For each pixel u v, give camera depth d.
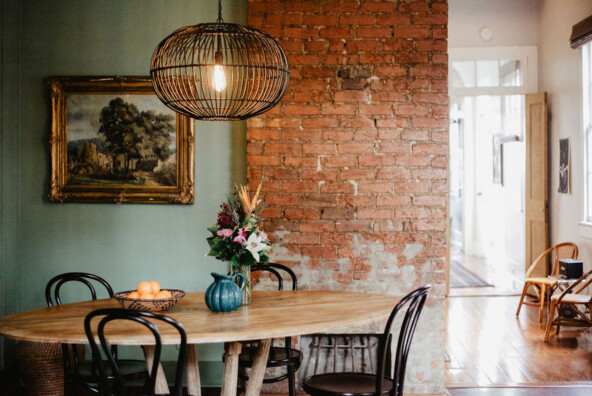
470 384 4.32
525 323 6.13
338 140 4.25
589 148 6.43
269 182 4.26
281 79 3.13
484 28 7.67
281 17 4.22
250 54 4.10
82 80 4.43
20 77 4.48
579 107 6.55
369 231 4.26
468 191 11.38
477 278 8.83
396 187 4.25
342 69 4.23
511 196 8.94
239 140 4.48
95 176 4.48
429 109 4.25
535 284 6.54
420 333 4.24
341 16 4.23
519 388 4.23
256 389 3.04
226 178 4.48
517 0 7.64
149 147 4.46
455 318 6.38
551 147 7.33
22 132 4.50
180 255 4.50
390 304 3.13
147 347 2.90
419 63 4.25
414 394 4.21
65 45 4.48
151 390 2.44
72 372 3.15
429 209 4.26
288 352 3.46
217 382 4.37
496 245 9.84
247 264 3.02
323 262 4.26
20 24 4.47
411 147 4.25
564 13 6.89
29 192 4.51
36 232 4.52
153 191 4.46
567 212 6.90
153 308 2.90
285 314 2.88
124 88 4.45
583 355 5.00
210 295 2.93
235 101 3.00
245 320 2.75
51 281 3.48
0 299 4.29
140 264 4.52
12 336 2.50
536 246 7.36
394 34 4.23
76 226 4.52
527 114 7.42
